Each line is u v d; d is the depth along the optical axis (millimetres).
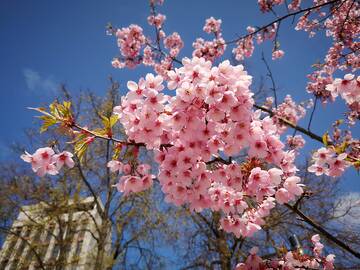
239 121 2545
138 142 2682
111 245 14500
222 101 2422
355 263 7059
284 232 9438
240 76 2514
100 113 2779
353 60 7543
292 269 4332
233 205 3219
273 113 6164
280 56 9203
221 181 2857
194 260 11961
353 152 4844
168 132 2729
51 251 14141
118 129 7250
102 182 15008
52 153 2883
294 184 3072
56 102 2672
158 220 13328
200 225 12539
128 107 2635
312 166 3309
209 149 2666
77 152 2699
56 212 12984
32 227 13555
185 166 2656
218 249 11062
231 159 2859
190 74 2523
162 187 2957
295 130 5852
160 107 2541
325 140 3186
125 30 9539
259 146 2619
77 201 14094
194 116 2541
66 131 2637
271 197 3492
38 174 2848
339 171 3225
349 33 7727
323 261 4562
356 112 7113
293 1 8367
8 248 14016
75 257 13664
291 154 2982
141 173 3074
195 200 3088
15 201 13258
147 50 9633
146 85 2643
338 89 3498
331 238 3246
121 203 13992
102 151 14047
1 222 13219
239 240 10727
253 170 2812
